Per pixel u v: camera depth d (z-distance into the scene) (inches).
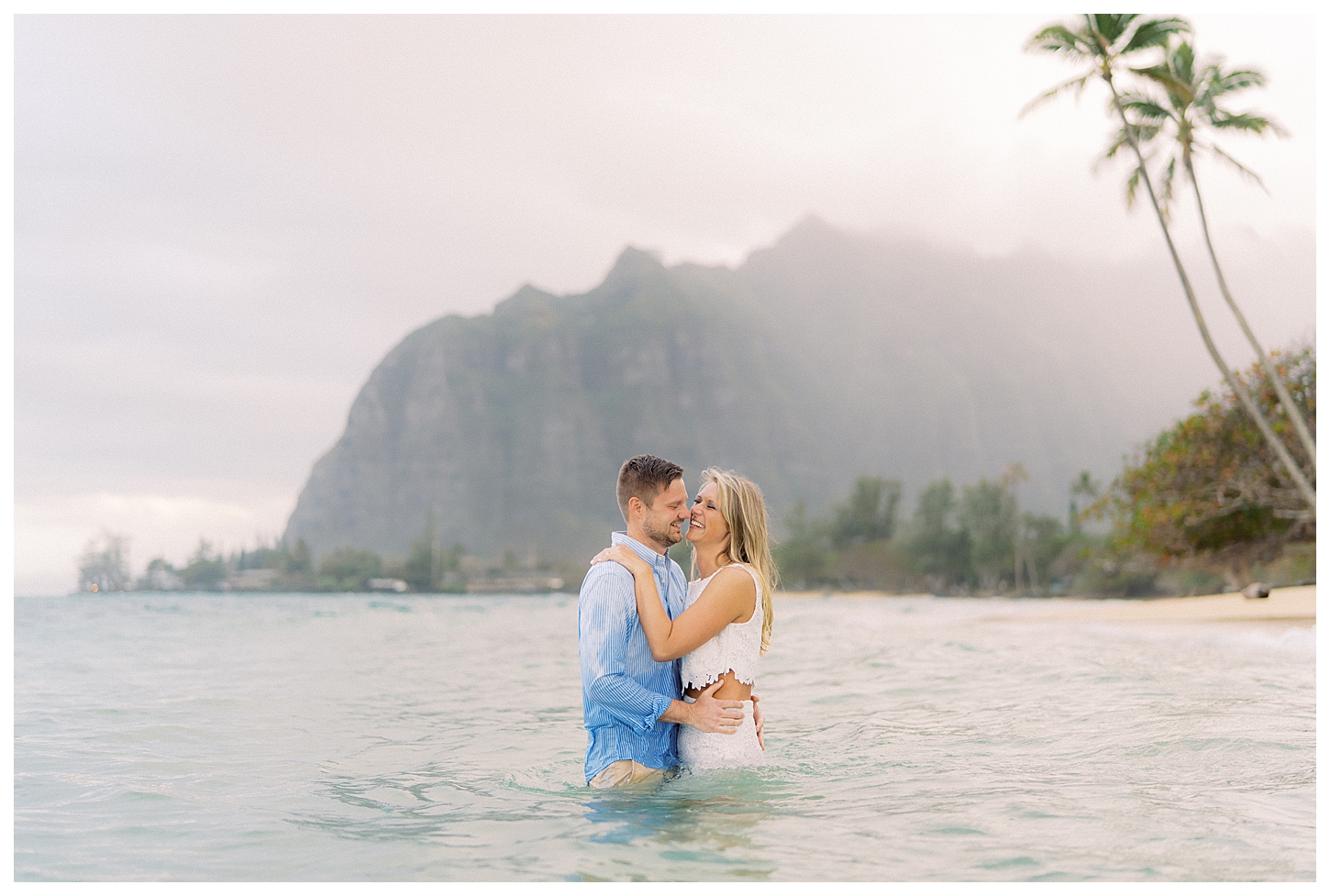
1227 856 117.6
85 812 153.2
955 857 118.2
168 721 266.8
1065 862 115.4
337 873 116.7
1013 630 785.6
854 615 1470.2
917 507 6028.5
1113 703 270.8
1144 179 955.3
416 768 191.8
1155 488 1382.9
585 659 164.6
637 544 175.0
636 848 124.5
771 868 114.4
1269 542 1445.6
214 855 126.5
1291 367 1219.2
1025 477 5482.3
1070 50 918.4
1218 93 904.3
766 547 183.3
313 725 257.8
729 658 172.1
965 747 203.6
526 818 144.3
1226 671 367.6
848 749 201.8
